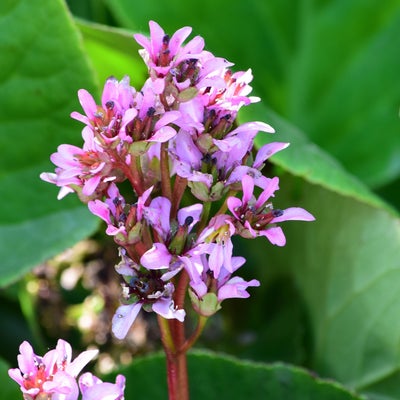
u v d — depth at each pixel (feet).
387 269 2.00
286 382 1.93
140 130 1.51
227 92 1.53
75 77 2.11
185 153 1.53
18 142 2.14
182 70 1.51
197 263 1.51
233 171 1.53
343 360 2.07
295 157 2.03
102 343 2.31
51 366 1.50
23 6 2.08
